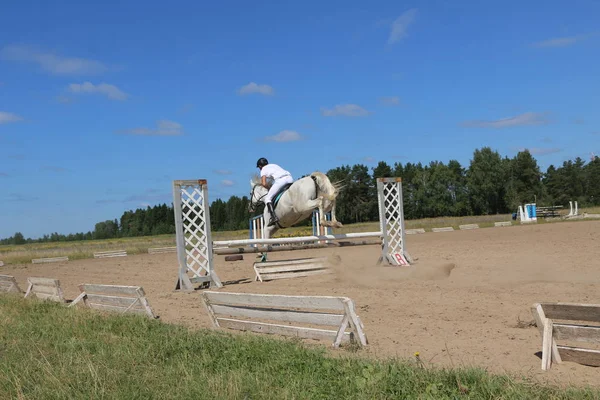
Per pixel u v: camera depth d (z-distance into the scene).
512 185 85.75
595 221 33.97
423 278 11.97
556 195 95.06
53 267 25.66
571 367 5.11
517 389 4.18
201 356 6.03
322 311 8.89
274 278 13.88
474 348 5.98
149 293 13.09
